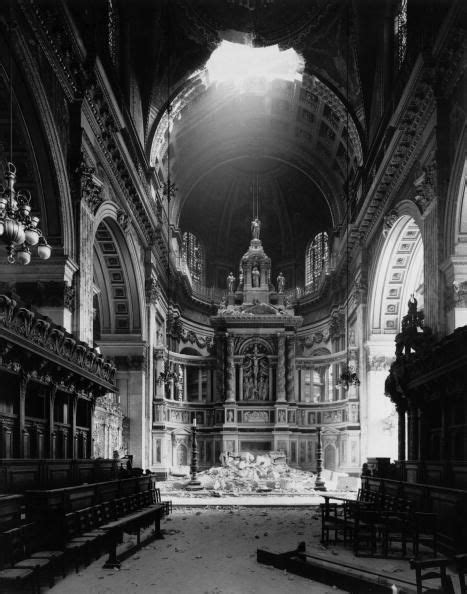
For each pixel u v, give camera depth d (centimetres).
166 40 3139
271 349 3966
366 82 3025
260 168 4697
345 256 3681
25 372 1312
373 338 3092
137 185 2652
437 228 1875
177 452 3716
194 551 1266
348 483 2948
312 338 4597
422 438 1900
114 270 2939
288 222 4962
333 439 3703
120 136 2392
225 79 3516
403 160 2359
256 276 4156
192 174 4388
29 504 1008
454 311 1769
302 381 4038
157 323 3612
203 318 4847
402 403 2156
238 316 3950
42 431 1470
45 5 1550
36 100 1603
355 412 3322
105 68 2220
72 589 927
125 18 2667
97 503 1313
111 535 1098
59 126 1762
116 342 3050
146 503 1767
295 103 3703
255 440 3809
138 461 2998
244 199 4944
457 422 1606
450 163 1847
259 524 1750
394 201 2597
